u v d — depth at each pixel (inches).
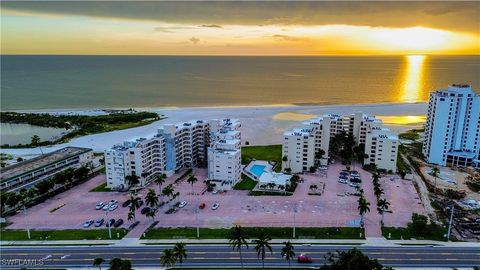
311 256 5019.7
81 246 5374.0
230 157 7327.8
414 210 6294.3
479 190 7116.1
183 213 6284.5
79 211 6486.2
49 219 6210.6
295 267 4803.2
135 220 6092.5
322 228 5693.9
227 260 4980.3
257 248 4483.3
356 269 3996.1
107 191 7362.2
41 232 5782.5
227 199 6801.2
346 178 7696.9
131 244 5393.7
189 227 5816.9
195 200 6781.5
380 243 5280.5
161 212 6348.4
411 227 5674.2
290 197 6840.6
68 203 6825.8
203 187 7406.5
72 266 4913.9
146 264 4916.3
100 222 5969.5
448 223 5831.7
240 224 5861.2
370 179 7716.5
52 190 7352.4
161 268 4822.8
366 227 5733.3
